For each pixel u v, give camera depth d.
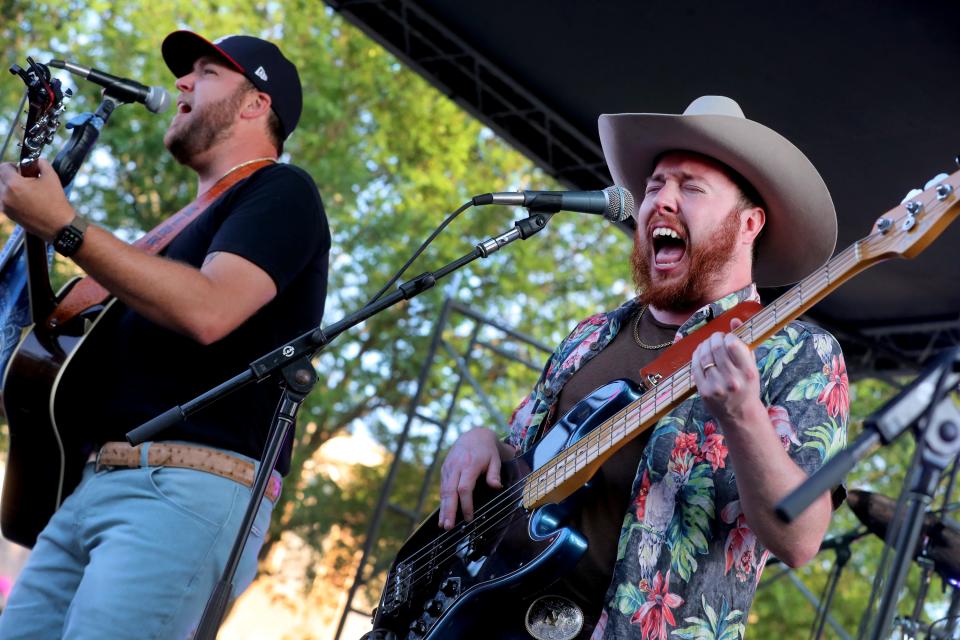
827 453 2.23
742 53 5.08
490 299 12.42
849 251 2.04
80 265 2.56
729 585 2.26
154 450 2.67
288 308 2.86
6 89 11.15
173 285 2.57
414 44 6.03
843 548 5.34
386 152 12.12
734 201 2.60
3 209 2.53
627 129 2.74
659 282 2.57
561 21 5.32
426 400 12.53
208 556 2.65
